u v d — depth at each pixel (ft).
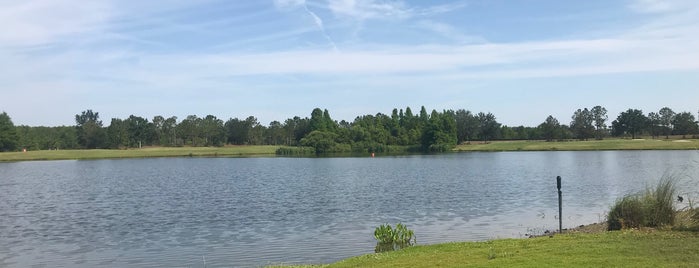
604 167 266.16
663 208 62.49
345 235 88.58
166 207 130.41
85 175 268.82
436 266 46.26
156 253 77.46
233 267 68.13
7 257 76.38
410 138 580.30
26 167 355.77
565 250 49.03
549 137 644.69
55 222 107.96
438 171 256.73
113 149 605.31
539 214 108.06
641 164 284.41
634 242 50.83
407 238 76.07
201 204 135.64
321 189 173.47
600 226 80.18
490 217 105.09
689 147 466.70
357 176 232.12
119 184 208.03
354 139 564.30
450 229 92.02
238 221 105.40
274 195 156.15
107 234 93.30
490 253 50.31
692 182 154.40
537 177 209.67
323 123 593.83
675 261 41.98
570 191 154.10
